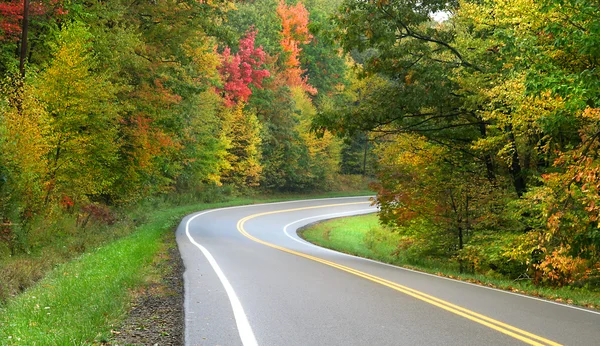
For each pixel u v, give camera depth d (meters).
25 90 17.12
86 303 8.14
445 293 10.55
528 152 17.64
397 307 8.70
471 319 7.86
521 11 12.11
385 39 18.48
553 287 14.73
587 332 7.24
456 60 19.50
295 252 19.50
